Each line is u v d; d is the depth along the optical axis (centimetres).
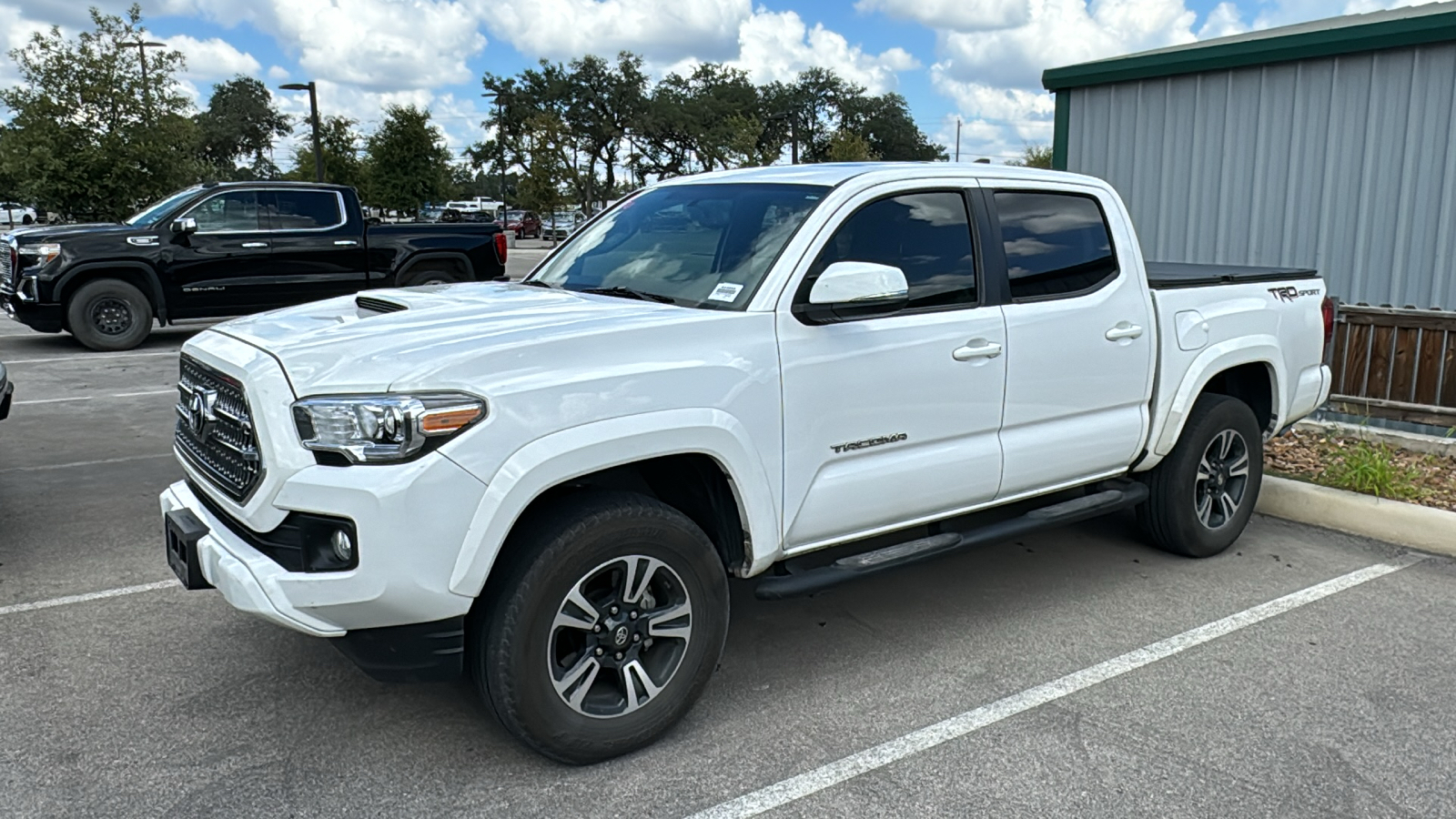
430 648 301
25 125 2172
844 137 5916
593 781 322
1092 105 969
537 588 304
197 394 340
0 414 555
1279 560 534
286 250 1293
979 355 404
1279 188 850
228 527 325
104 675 390
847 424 370
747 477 344
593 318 336
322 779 321
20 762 328
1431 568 522
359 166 4678
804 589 366
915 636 434
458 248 1382
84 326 1243
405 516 284
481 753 338
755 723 359
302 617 291
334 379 295
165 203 1323
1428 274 778
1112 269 463
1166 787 319
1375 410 733
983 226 419
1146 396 475
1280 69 835
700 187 444
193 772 324
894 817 303
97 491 643
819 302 347
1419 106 765
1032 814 304
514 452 297
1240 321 514
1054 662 408
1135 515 561
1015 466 425
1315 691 384
